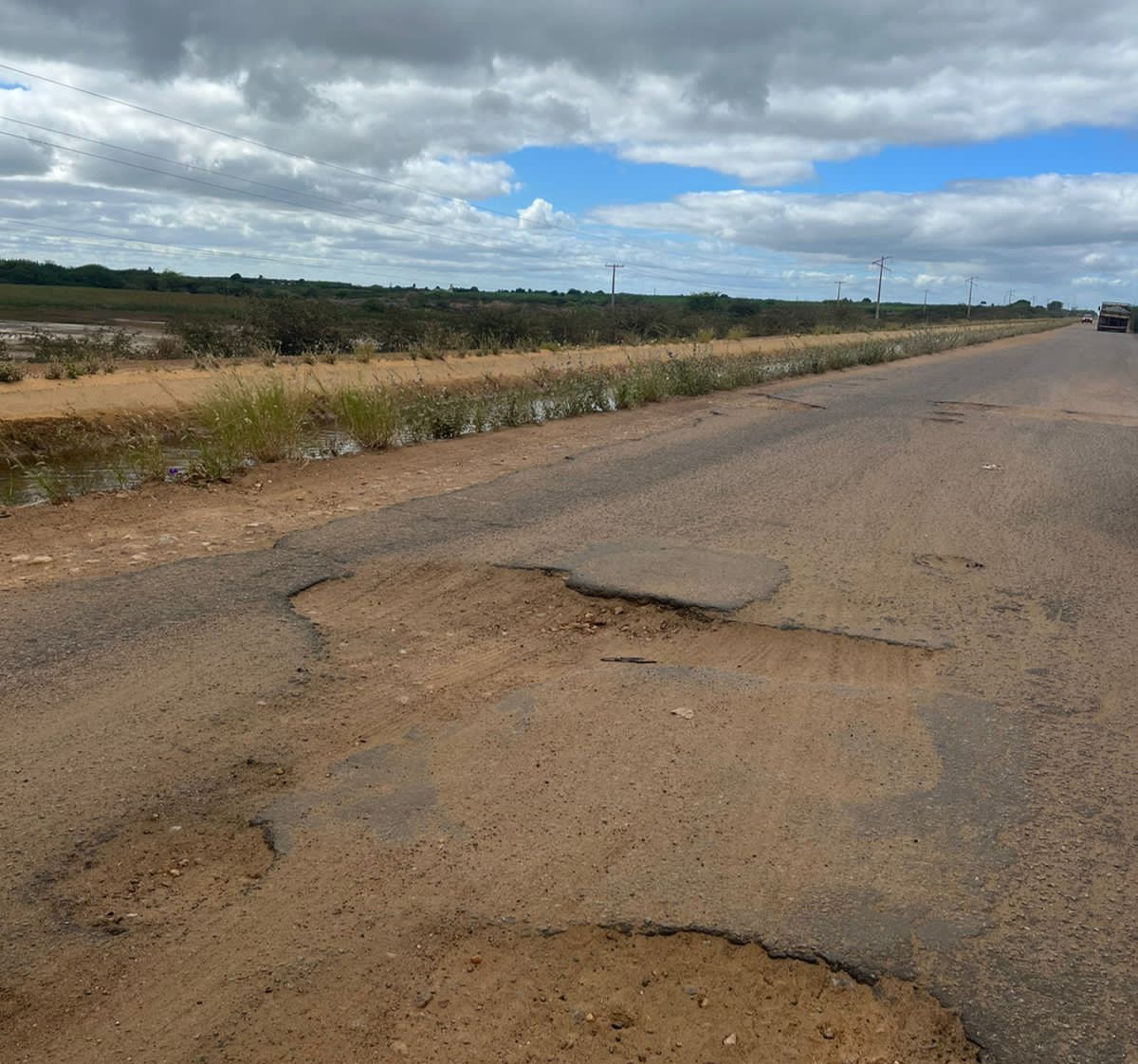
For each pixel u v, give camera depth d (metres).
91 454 11.27
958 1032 2.29
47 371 16.84
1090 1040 2.26
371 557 5.91
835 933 2.59
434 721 3.78
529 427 12.45
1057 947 2.57
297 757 3.46
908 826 3.14
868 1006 2.36
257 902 2.66
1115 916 2.71
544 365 23.33
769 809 3.21
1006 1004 2.37
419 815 3.11
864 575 5.86
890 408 15.34
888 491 8.51
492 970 2.43
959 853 3.00
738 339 41.41
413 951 2.48
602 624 4.93
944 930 2.62
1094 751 3.70
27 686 3.96
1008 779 3.47
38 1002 2.28
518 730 3.72
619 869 2.84
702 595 5.32
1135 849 3.05
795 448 10.91
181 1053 2.15
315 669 4.24
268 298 30.62
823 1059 2.19
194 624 4.70
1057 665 4.55
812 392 17.91
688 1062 2.17
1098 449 11.41
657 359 20.09
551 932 2.56
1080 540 6.96
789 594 5.41
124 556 5.82
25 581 5.27
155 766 3.36
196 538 6.28
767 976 2.44
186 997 2.31
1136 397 18.59
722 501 7.87
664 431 12.13
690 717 3.87
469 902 2.68
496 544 6.25
